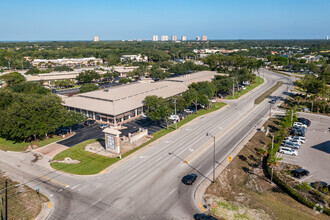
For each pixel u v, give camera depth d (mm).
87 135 71438
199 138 68000
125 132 73688
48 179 47438
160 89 108312
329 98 104562
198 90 103188
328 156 57719
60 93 130000
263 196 42781
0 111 67438
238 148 61344
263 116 89062
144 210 37781
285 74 189875
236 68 174375
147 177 47656
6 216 36906
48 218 36281
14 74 143875
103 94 92875
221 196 42156
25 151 60625
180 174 48812
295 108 95125
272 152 51344
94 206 38875
